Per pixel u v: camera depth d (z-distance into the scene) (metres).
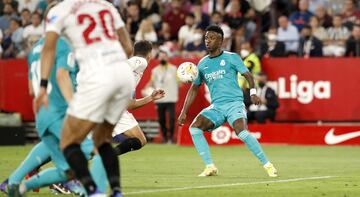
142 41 31.05
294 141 58.56
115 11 22.30
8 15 69.75
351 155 48.38
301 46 61.16
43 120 22.53
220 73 34.53
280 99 60.78
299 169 37.97
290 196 26.23
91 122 21.05
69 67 22.14
